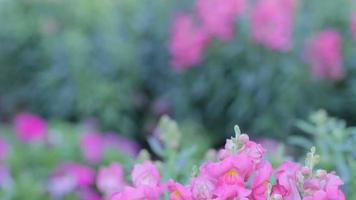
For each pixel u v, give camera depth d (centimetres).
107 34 829
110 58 818
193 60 771
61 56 828
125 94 820
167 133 326
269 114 740
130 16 856
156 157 808
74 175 570
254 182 232
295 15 762
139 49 832
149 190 240
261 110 743
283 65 737
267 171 232
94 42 828
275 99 740
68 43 813
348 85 768
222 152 240
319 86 755
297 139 381
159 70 828
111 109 809
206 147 720
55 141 638
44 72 846
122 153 630
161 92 823
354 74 771
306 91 751
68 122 827
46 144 638
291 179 235
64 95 821
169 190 238
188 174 310
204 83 773
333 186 233
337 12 795
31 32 880
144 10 845
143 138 842
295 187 234
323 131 358
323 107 755
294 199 234
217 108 771
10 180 551
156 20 836
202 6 776
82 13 851
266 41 728
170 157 317
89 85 812
